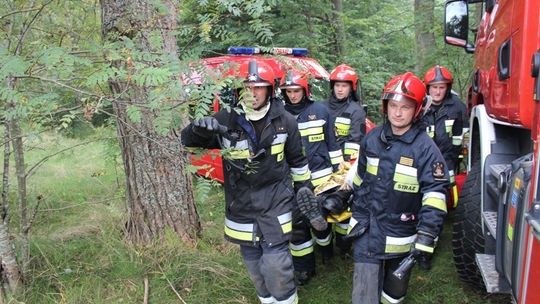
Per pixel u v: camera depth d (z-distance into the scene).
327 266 3.94
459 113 4.34
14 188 4.95
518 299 1.82
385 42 10.73
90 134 3.37
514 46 2.66
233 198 2.86
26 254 3.38
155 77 1.89
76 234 4.13
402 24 11.09
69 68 1.93
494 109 3.06
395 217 2.67
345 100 4.06
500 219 2.25
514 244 1.90
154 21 2.56
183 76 2.18
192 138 2.59
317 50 8.62
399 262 2.74
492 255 2.79
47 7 2.60
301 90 3.67
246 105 2.43
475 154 3.66
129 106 2.06
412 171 2.60
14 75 1.92
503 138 3.13
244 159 2.71
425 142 2.61
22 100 1.91
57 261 3.66
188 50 2.54
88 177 5.67
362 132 3.98
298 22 8.37
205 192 2.39
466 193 3.31
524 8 2.47
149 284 3.48
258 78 2.58
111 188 5.28
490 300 3.42
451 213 4.90
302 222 3.42
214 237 4.14
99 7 3.05
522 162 2.07
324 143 3.75
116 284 3.47
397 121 2.57
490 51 3.31
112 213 4.36
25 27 2.50
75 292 3.32
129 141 3.70
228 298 3.38
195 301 3.34
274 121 2.73
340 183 3.33
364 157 2.80
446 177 2.58
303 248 3.55
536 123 1.91
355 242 2.81
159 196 3.81
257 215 2.82
